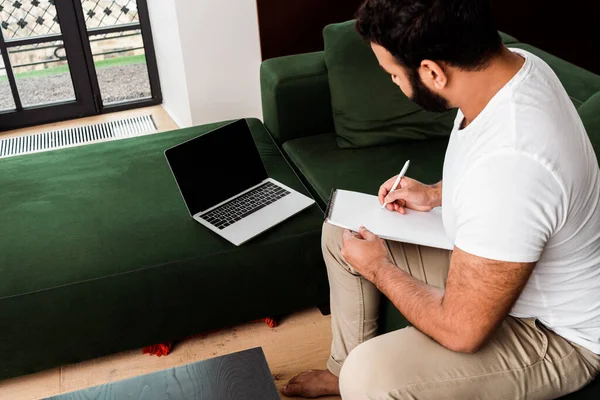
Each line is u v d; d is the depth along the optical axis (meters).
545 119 1.04
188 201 1.87
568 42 3.45
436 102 1.14
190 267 1.76
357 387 1.24
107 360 1.89
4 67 3.26
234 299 1.87
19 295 1.67
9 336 1.71
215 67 2.97
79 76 3.40
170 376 1.25
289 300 1.94
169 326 1.85
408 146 2.23
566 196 1.04
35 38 3.25
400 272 1.30
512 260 1.04
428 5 0.99
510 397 1.22
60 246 1.80
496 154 1.04
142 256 1.76
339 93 2.23
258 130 2.43
